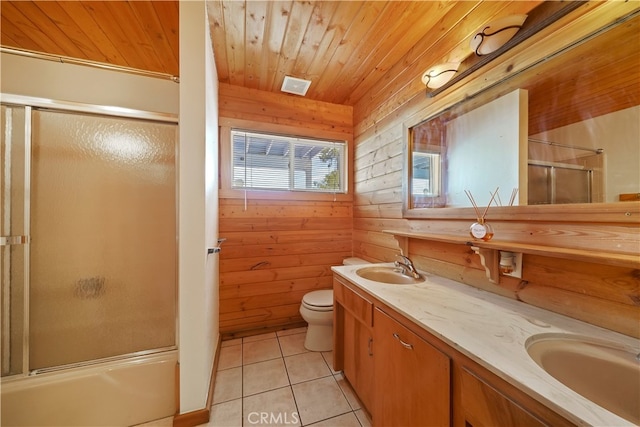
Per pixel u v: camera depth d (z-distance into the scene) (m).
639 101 0.71
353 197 2.65
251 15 1.45
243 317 2.28
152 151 1.48
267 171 2.40
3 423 1.18
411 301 1.06
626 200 0.73
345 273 1.56
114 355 1.38
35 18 1.46
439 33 1.51
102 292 1.38
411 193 1.69
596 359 0.70
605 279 0.79
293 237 2.44
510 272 1.06
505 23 1.01
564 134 0.88
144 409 1.33
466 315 0.91
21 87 1.44
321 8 1.41
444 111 1.43
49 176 1.33
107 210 1.41
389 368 1.07
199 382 1.32
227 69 2.01
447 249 1.42
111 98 1.58
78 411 1.25
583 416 0.46
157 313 1.46
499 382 0.61
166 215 1.50
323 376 1.69
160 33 1.61
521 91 1.03
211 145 1.66
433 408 0.82
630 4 0.72
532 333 0.77
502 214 1.09
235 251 2.25
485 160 1.18
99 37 1.65
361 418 1.34
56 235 1.33
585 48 0.83
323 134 2.54
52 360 1.29
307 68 2.00
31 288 1.28
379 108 2.15
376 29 1.58
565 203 0.87
